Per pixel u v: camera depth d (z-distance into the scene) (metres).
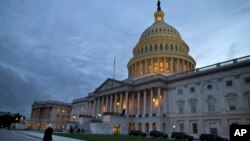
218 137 41.25
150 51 96.12
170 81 68.44
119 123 69.94
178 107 63.91
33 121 134.75
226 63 55.66
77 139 33.84
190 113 59.88
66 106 139.12
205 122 55.69
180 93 64.56
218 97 54.50
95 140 31.95
